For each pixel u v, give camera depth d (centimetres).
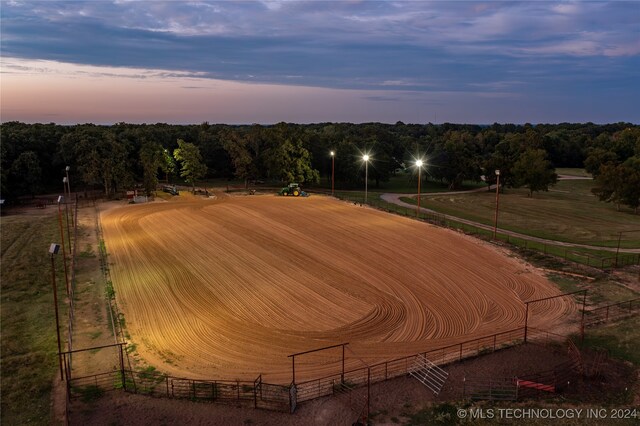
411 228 5369
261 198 7756
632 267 3956
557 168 15088
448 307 3142
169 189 8238
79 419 1894
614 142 13700
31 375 2216
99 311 3020
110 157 7712
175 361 2420
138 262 4072
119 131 10756
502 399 2038
